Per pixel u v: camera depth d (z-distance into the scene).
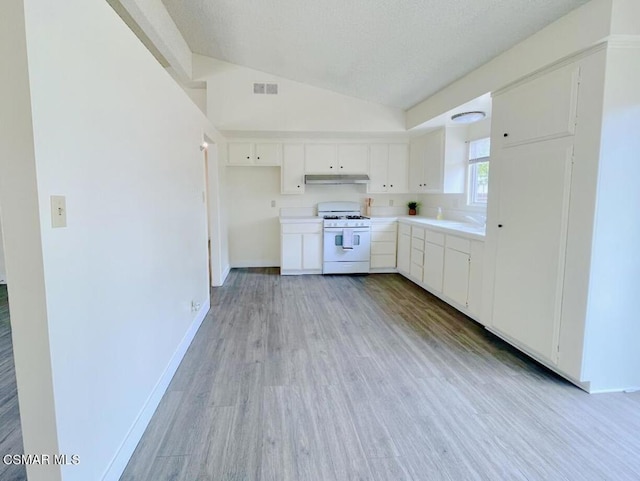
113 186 1.62
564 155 2.30
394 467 1.66
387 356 2.81
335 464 1.68
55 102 1.19
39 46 1.11
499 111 2.96
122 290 1.71
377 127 5.02
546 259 2.47
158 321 2.23
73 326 1.28
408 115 4.95
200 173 3.55
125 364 1.73
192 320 3.17
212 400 2.21
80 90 1.35
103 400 1.50
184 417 2.04
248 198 6.04
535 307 2.59
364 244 5.54
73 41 1.30
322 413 2.07
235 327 3.43
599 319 2.21
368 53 3.52
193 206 3.24
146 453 1.76
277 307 4.03
